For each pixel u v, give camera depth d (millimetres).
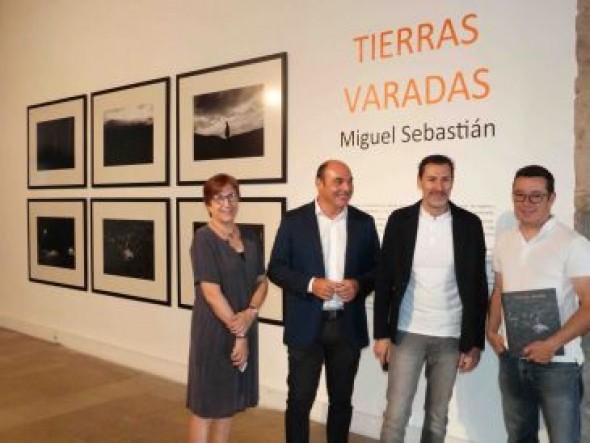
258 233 3986
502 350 2387
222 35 4215
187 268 4508
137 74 4863
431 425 2557
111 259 5156
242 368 2680
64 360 5195
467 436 3133
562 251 2182
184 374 4555
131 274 4969
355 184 3518
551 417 2205
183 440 3443
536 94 2861
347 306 2758
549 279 2197
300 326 2744
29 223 6055
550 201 2238
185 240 4512
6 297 6441
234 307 2676
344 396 2809
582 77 2727
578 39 2734
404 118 3309
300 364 2785
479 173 3043
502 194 2975
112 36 5066
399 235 2555
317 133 3689
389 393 2604
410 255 2523
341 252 2805
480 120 3031
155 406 4023
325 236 2805
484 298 2486
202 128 4324
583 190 2736
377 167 3424
